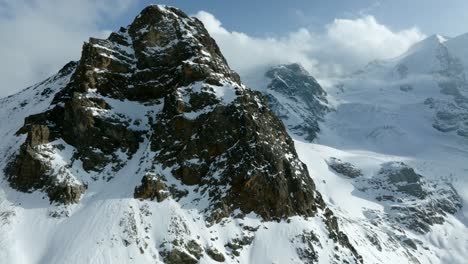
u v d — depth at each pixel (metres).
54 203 102.00
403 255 156.50
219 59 139.75
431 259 183.00
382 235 167.50
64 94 131.62
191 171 108.69
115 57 130.50
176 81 127.25
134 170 110.88
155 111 126.00
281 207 107.50
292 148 124.38
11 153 117.69
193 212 102.19
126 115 122.62
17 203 103.06
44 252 91.31
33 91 163.38
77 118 116.69
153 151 113.75
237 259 97.50
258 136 112.19
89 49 127.75
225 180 107.00
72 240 91.81
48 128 115.94
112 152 115.06
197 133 112.88
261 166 109.00
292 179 112.81
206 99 118.06
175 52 133.38
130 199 100.94
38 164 108.31
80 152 113.62
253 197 106.19
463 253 196.50
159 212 99.31
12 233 94.44
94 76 124.69
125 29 142.12
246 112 114.69
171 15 140.00
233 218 103.75
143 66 131.50
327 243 105.94
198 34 140.75
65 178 105.81
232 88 121.25
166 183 106.44
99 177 110.12
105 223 95.06
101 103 120.75
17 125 135.12
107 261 87.94
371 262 123.88
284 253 100.00
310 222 108.88
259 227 103.75
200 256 94.06
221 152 111.00
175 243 93.56
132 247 91.25
